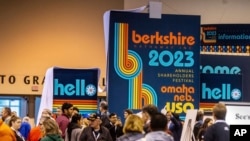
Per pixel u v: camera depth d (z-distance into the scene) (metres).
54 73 11.57
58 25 20.56
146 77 9.84
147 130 6.64
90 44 20.67
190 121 8.06
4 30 20.27
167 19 9.90
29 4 20.44
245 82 13.06
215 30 17.98
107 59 9.82
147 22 9.84
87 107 11.66
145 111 6.88
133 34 9.81
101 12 20.72
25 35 20.38
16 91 20.16
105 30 10.16
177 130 9.55
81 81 11.68
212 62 12.98
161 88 9.87
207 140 6.54
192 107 9.95
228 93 12.16
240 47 17.83
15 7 20.36
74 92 11.65
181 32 9.91
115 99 9.77
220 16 20.17
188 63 9.94
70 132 9.75
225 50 17.89
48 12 20.55
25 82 20.23
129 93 9.81
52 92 11.56
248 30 17.75
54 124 7.89
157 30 9.86
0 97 20.16
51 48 20.48
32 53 20.38
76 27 20.66
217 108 6.51
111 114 9.76
